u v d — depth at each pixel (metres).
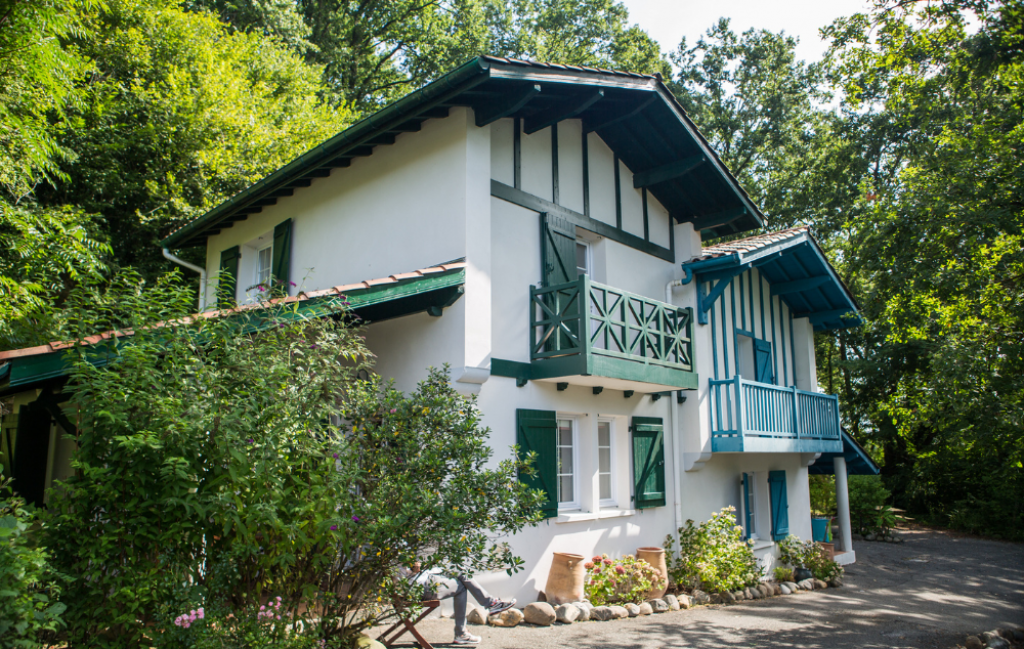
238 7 19.05
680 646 6.59
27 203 10.56
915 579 12.49
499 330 7.79
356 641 4.82
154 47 15.60
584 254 9.56
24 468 7.28
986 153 10.64
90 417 3.99
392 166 8.55
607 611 7.44
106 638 3.96
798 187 23.34
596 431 8.80
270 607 4.21
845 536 14.07
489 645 6.07
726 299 11.45
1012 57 11.47
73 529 3.94
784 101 24.00
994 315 10.07
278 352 4.72
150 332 4.31
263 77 17.61
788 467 12.91
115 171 14.21
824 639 7.42
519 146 8.43
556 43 24.84
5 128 8.48
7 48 7.66
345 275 9.07
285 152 16.11
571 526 8.20
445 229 7.64
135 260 15.38
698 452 9.95
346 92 22.81
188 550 4.18
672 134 9.63
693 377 9.33
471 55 24.56
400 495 4.75
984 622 8.91
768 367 12.37
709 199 10.87
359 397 5.23
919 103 13.20
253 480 4.21
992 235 10.23
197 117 14.84
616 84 8.19
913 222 11.27
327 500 4.41
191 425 3.93
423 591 4.97
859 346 22.97
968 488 20.78
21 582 3.15
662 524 9.50
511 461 5.39
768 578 11.34
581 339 7.61
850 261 13.29
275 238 10.61
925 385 10.95
